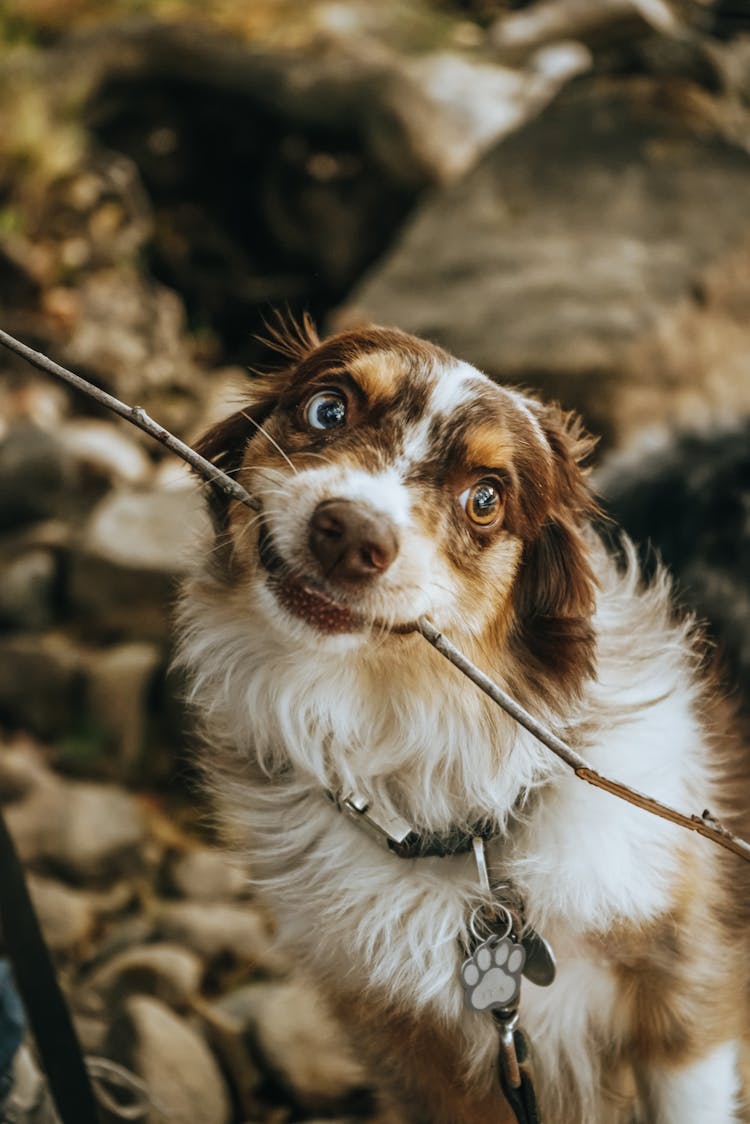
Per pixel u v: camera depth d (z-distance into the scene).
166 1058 0.97
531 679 0.82
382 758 0.82
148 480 1.58
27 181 1.99
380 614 0.76
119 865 1.18
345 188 2.20
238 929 1.11
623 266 1.65
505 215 1.80
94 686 1.30
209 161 2.28
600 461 1.49
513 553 0.82
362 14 2.55
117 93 2.27
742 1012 0.84
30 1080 0.82
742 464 1.09
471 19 2.63
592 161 1.85
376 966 0.81
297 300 2.19
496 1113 0.85
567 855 0.79
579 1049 0.82
